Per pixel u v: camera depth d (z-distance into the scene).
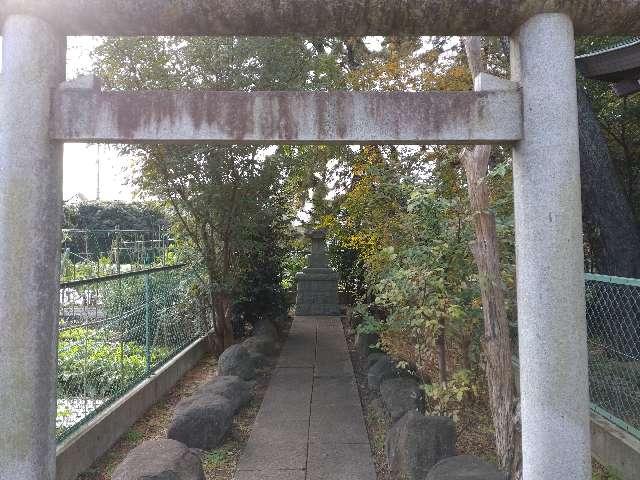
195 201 6.56
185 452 3.31
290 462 3.90
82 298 5.14
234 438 4.39
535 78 2.31
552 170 2.27
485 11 2.32
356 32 2.45
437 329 3.96
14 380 2.23
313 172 9.54
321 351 7.82
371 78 7.94
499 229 4.00
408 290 4.02
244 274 8.03
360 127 2.30
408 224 4.62
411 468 3.36
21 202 2.26
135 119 2.31
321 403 5.33
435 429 3.44
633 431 3.61
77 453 3.69
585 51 7.75
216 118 2.30
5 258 2.24
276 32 2.46
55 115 2.32
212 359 7.41
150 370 5.55
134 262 11.30
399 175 5.03
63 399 4.29
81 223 18.19
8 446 2.22
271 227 8.42
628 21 2.37
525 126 2.33
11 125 2.28
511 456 3.33
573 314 2.26
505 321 3.53
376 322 4.77
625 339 4.62
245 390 5.24
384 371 5.45
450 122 2.32
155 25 2.39
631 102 7.79
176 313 6.88
